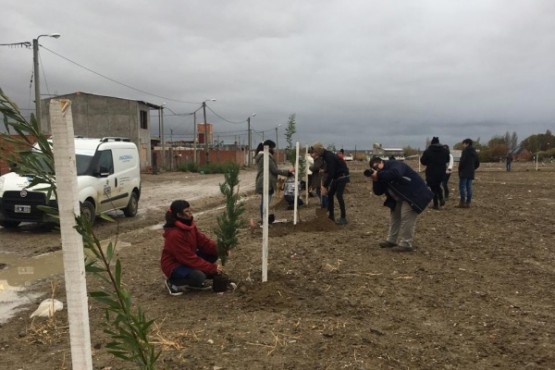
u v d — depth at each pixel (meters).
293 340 4.49
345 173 11.36
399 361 4.08
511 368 3.97
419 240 9.36
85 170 11.86
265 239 6.24
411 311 5.39
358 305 5.56
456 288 6.29
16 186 10.71
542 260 7.85
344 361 4.04
